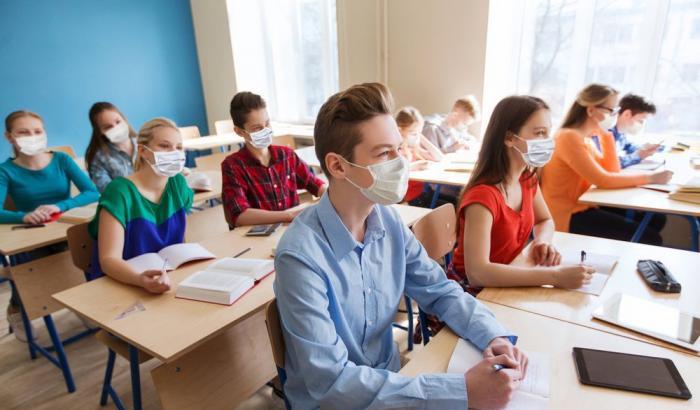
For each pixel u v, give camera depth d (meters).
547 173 2.42
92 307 1.23
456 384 0.78
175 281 1.37
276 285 0.90
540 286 1.22
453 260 1.58
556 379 0.83
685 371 0.84
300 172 2.32
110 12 4.80
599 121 2.26
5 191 2.29
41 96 4.45
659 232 2.64
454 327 1.01
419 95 3.93
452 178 2.71
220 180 2.86
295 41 4.97
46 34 4.39
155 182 1.66
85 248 1.70
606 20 3.13
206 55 5.59
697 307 1.08
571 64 3.34
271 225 1.88
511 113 1.37
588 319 1.04
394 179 0.89
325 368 0.80
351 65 4.28
